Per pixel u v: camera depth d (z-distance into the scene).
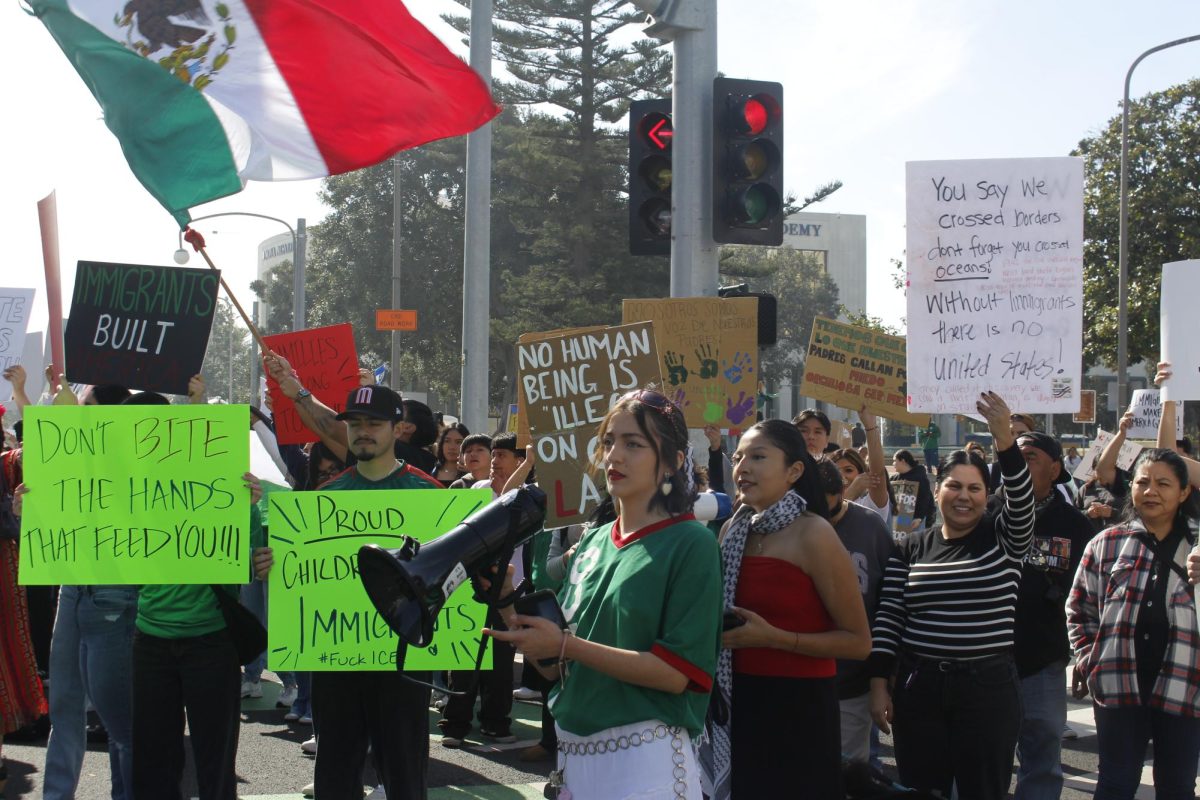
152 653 5.23
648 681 3.28
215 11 5.80
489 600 3.41
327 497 4.99
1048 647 5.73
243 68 5.86
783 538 4.39
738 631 4.20
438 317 45.84
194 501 5.11
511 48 35.16
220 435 5.14
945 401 5.86
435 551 3.23
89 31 5.84
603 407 5.57
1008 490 5.02
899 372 8.25
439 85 5.86
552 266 36.84
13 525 6.25
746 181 8.38
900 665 5.21
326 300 47.91
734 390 7.87
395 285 31.48
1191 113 30.33
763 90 8.40
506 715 8.06
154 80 5.86
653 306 7.90
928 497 10.84
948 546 5.18
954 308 5.86
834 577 4.29
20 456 6.40
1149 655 5.34
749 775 4.30
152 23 5.82
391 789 4.96
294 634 4.93
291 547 4.98
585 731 3.39
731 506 5.49
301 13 5.73
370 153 6.03
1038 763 5.79
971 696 4.98
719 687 4.27
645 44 35.56
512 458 8.62
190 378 5.97
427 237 45.66
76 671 5.98
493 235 44.16
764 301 8.62
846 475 8.11
